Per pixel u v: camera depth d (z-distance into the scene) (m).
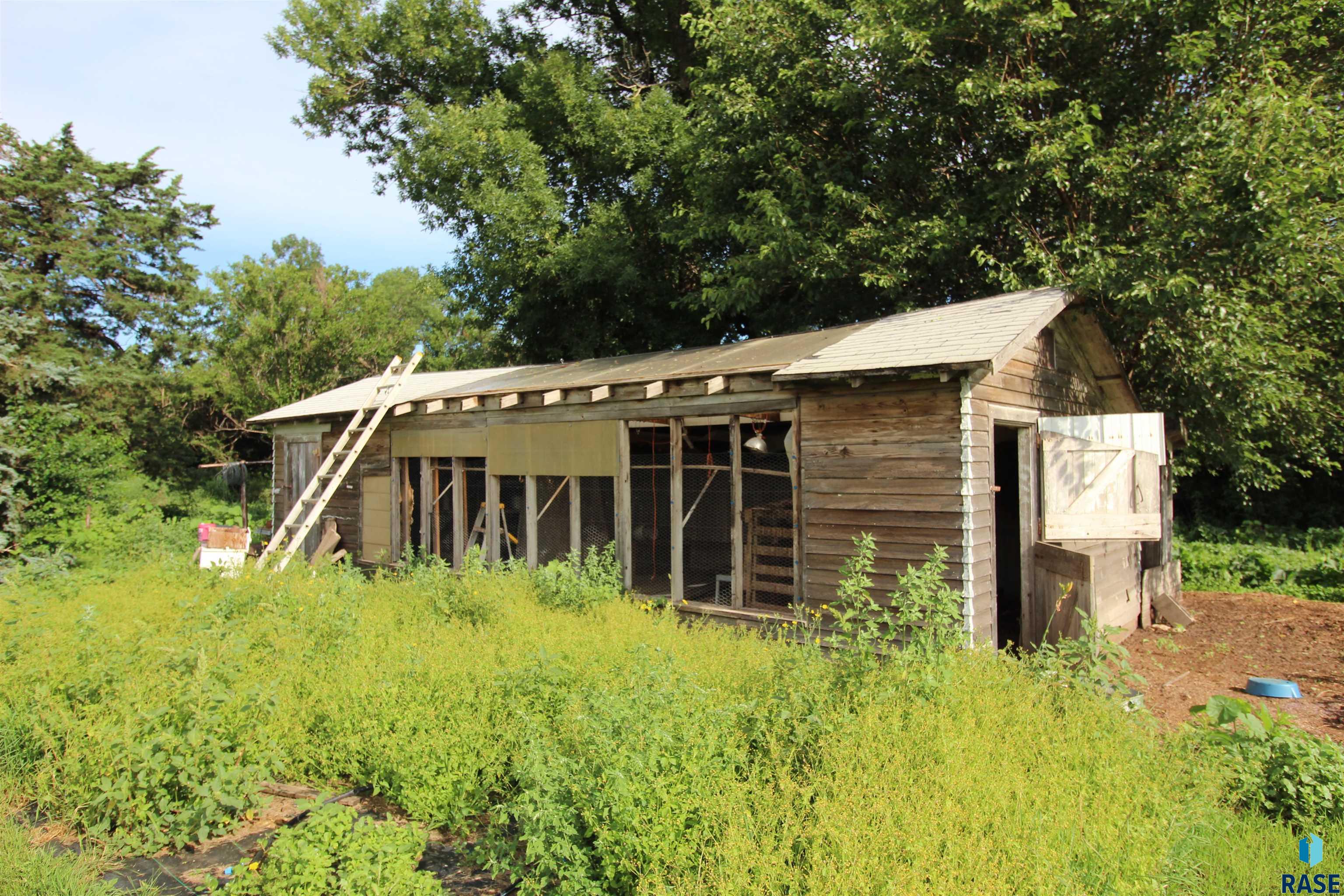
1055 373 9.91
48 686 6.00
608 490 11.78
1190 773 4.77
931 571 6.29
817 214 14.57
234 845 4.94
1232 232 10.93
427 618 8.12
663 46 22.80
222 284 37.28
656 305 20.22
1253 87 11.20
